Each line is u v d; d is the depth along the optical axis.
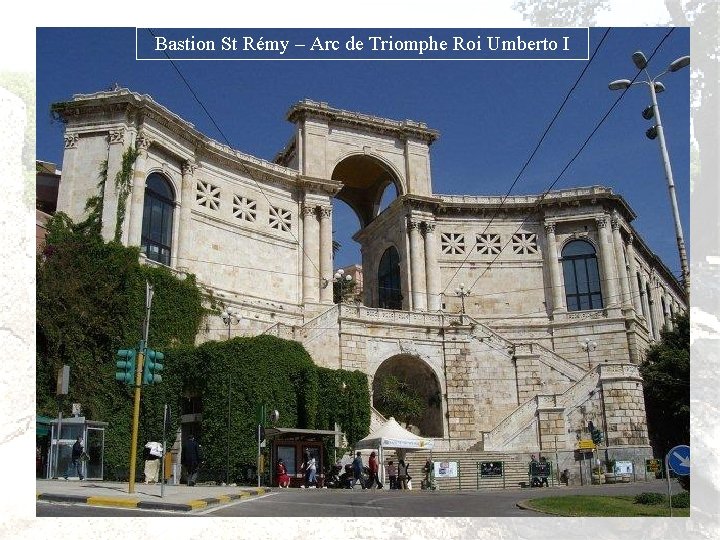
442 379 41.81
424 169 53.53
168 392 31.14
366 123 52.25
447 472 30.84
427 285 51.03
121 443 30.39
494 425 41.62
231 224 44.16
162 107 39.28
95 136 38.00
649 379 41.88
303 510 16.06
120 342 32.66
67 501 16.17
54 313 30.62
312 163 49.31
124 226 36.34
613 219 53.25
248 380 30.06
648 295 62.28
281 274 46.25
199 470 29.02
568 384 42.78
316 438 28.52
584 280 52.56
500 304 52.44
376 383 42.12
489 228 54.03
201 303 38.50
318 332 38.50
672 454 14.62
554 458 35.41
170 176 40.56
